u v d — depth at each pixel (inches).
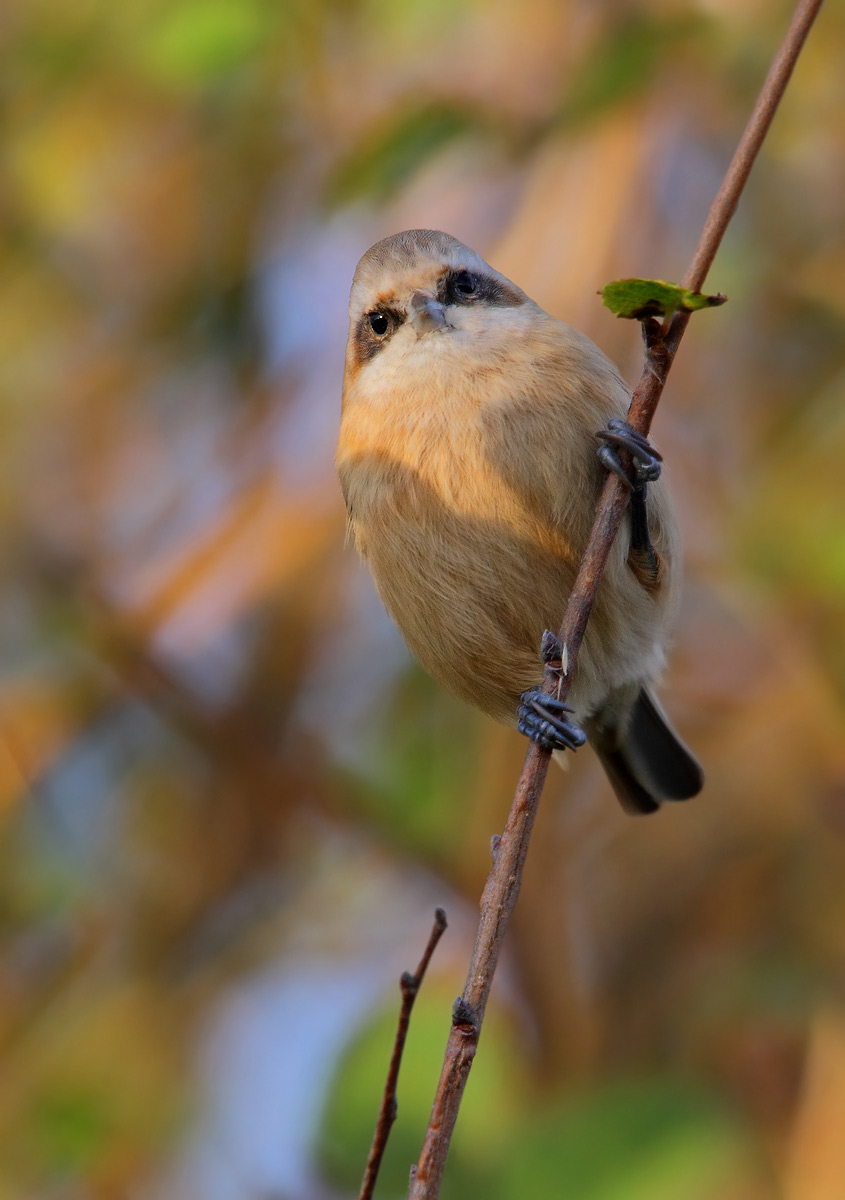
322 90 453.7
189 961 470.9
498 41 448.1
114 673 478.0
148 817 484.4
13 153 485.1
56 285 505.0
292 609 470.9
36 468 502.0
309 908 474.9
